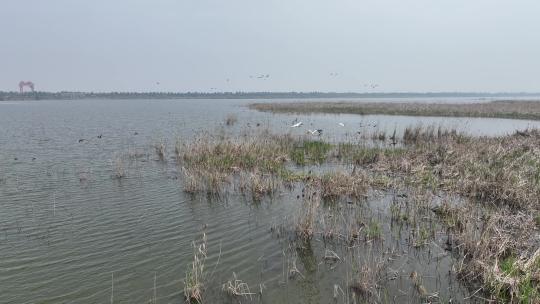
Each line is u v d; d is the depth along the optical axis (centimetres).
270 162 1786
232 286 746
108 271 821
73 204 1265
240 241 981
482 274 777
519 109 5262
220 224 1099
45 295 728
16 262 857
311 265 852
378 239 982
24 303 699
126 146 2427
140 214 1177
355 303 702
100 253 905
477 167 1485
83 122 4253
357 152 1970
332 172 1555
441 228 1045
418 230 990
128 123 4103
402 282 779
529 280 714
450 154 1731
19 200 1301
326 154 2022
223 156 1847
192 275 760
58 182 1538
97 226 1075
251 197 1351
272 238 998
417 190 1317
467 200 1229
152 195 1373
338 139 2603
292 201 1305
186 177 1498
